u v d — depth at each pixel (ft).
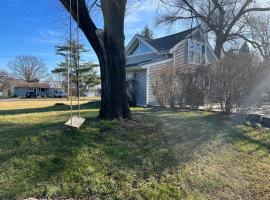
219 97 33.37
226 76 32.40
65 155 15.66
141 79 57.16
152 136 20.29
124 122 22.74
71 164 14.71
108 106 23.68
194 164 16.66
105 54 23.63
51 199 11.93
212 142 21.06
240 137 23.73
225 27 76.74
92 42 23.77
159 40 75.00
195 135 22.33
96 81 156.87
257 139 23.98
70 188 12.76
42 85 228.43
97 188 12.91
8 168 13.91
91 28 23.53
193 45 70.59
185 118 29.12
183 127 24.38
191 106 39.60
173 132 22.36
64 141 17.63
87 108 49.85
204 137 22.07
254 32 83.56
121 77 23.95
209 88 36.09
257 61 31.42
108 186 13.21
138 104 55.47
